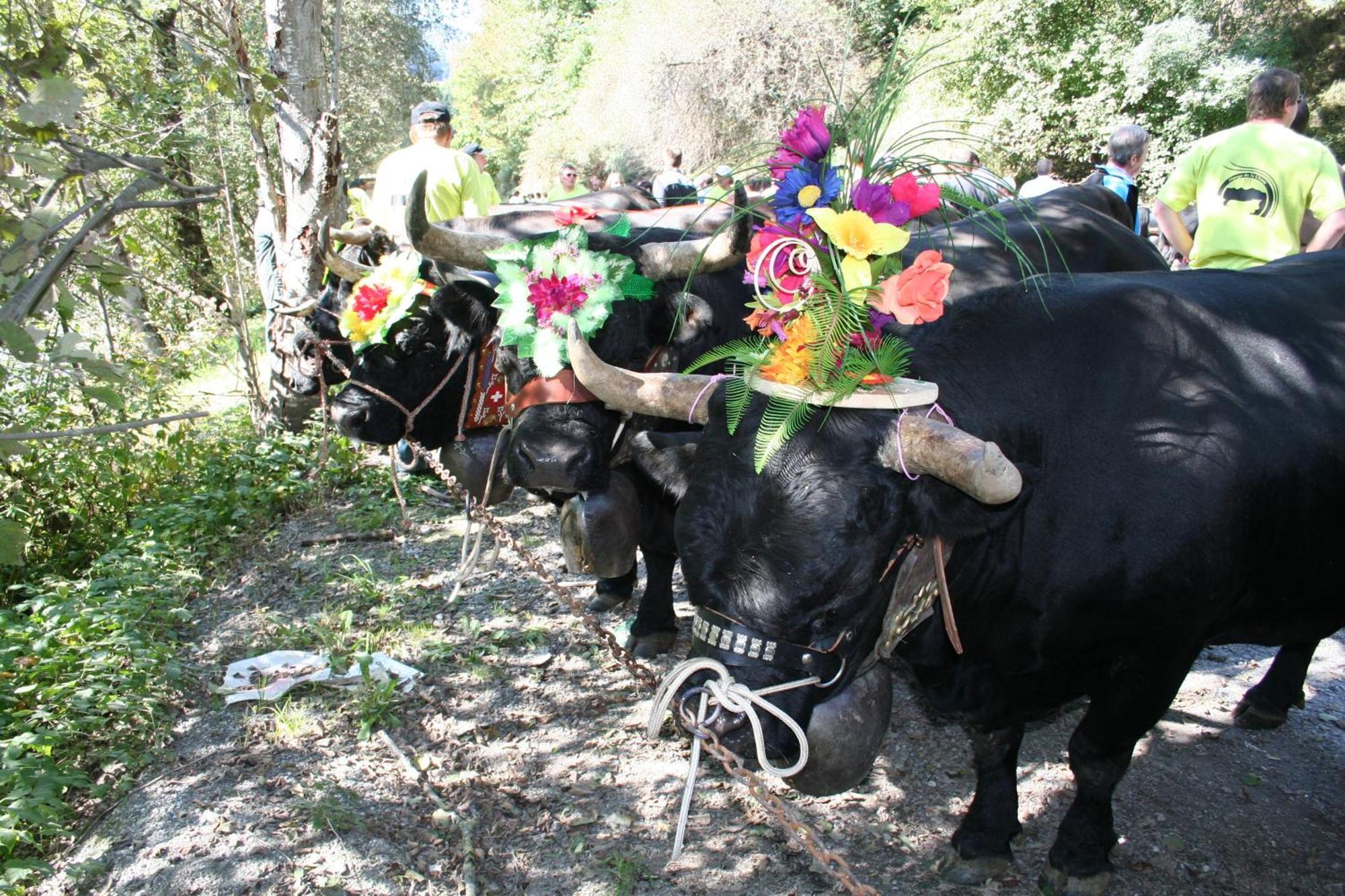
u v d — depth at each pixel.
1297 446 2.80
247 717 4.06
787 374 2.33
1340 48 15.61
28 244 2.18
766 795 2.28
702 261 3.60
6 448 1.96
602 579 4.98
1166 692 2.79
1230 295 3.04
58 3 3.91
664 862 3.25
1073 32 15.91
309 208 7.11
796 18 15.16
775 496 2.23
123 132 5.54
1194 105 15.10
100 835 3.36
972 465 2.15
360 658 4.36
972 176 2.90
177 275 8.30
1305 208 4.61
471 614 4.96
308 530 6.14
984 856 3.13
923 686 3.10
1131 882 3.12
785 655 2.26
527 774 3.70
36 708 3.90
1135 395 2.73
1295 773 3.66
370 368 4.25
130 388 6.46
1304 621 3.25
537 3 38.47
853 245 2.28
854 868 3.22
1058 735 3.91
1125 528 2.62
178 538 5.83
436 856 3.25
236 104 6.05
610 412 3.62
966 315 2.80
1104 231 4.75
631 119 21.20
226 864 3.14
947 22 16.20
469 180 6.48
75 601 4.79
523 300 3.52
